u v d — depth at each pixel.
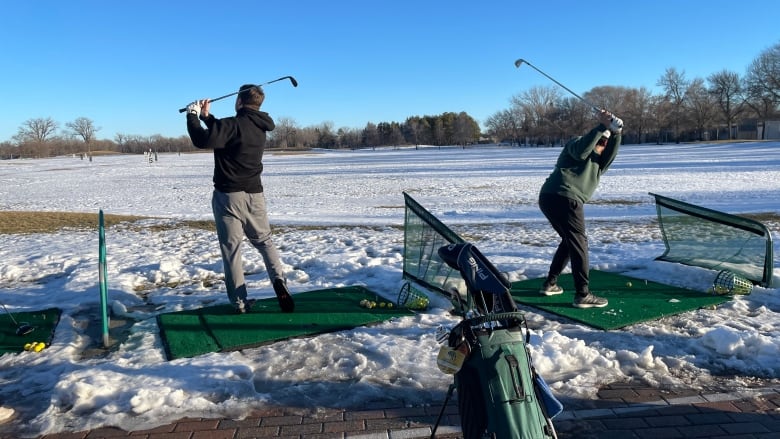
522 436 2.50
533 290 7.09
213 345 5.29
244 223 6.01
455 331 2.86
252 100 5.92
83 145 138.62
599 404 4.17
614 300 6.62
